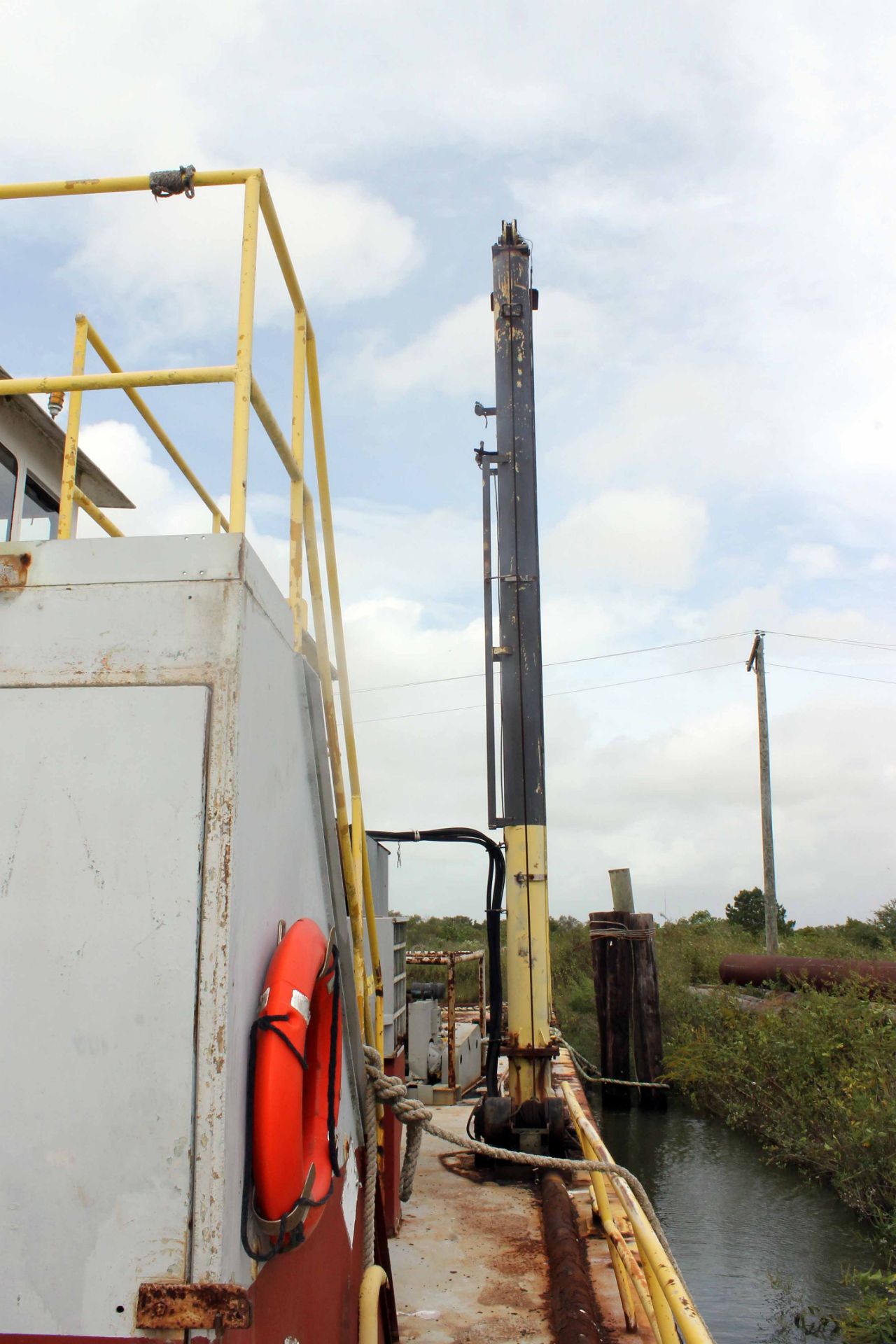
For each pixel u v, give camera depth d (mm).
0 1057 1954
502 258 8234
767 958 15641
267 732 2375
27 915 2008
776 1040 11312
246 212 2500
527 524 7824
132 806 2037
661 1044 13328
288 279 2967
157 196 2639
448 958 10141
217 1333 1797
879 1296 6199
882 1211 8000
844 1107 9102
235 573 2145
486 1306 4273
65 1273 1867
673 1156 10570
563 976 21547
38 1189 1901
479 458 8180
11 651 2146
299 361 3100
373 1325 3160
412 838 7383
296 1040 2158
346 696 3568
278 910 2465
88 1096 1926
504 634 7680
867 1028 10766
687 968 19609
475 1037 11969
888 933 25609
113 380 2375
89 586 2162
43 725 2094
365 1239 3404
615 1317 4180
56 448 5492
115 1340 1825
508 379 8055
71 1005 1963
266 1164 2043
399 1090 3373
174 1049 1927
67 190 2631
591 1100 13977
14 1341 1853
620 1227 5156
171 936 1972
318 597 3271
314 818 2965
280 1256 2303
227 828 2012
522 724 7504
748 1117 11383
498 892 7312
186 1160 1885
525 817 7379
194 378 2342
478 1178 6465
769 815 22094
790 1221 8227
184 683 2092
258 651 2295
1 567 2189
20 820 2053
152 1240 1863
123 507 6562
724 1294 6684
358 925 3414
